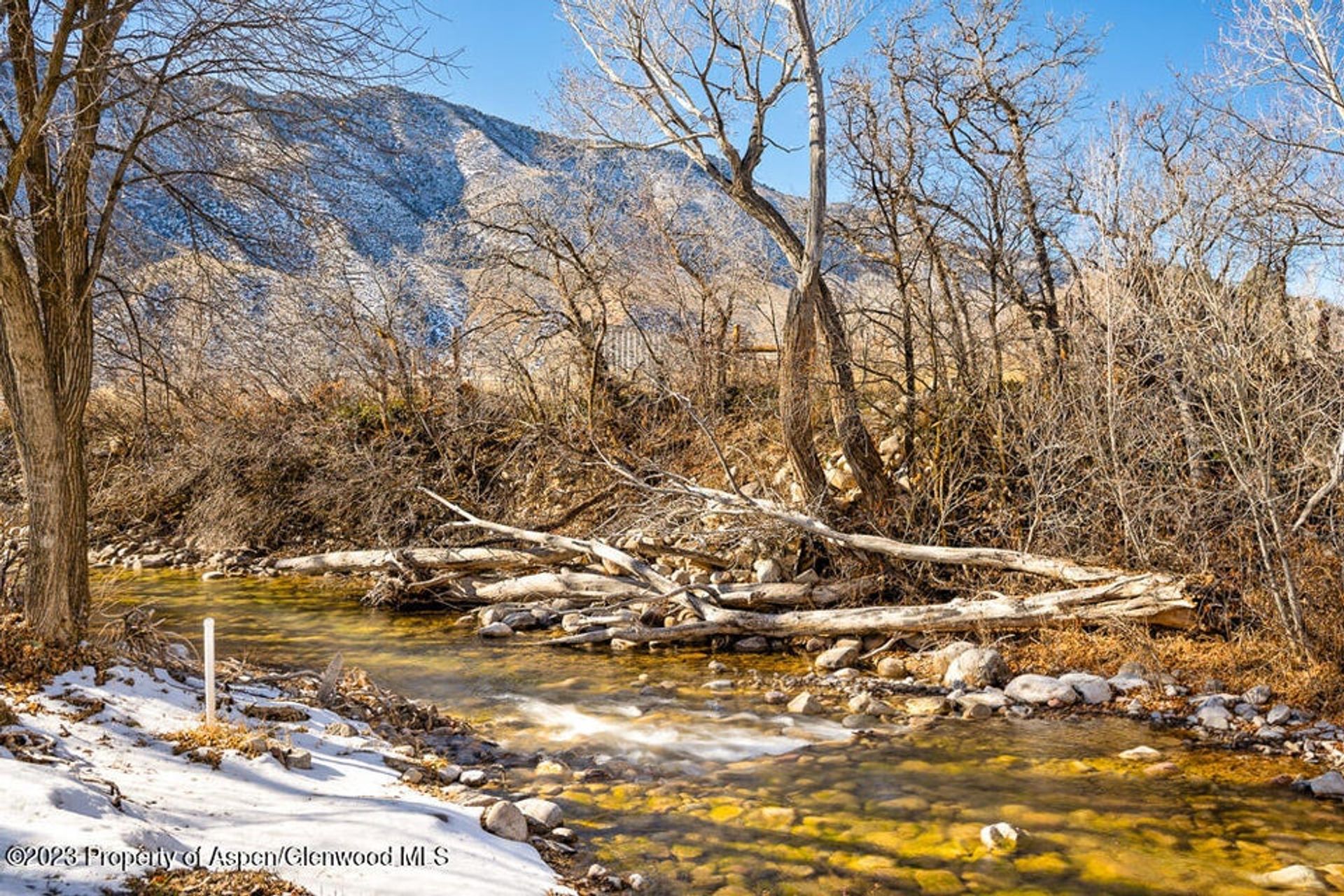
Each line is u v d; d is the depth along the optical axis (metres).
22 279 8.46
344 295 20.14
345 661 12.48
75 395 9.02
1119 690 10.42
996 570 13.44
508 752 8.80
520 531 16.00
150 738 6.94
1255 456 10.32
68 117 8.05
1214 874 6.31
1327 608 10.46
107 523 21.95
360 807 6.05
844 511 14.93
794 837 6.90
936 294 15.99
